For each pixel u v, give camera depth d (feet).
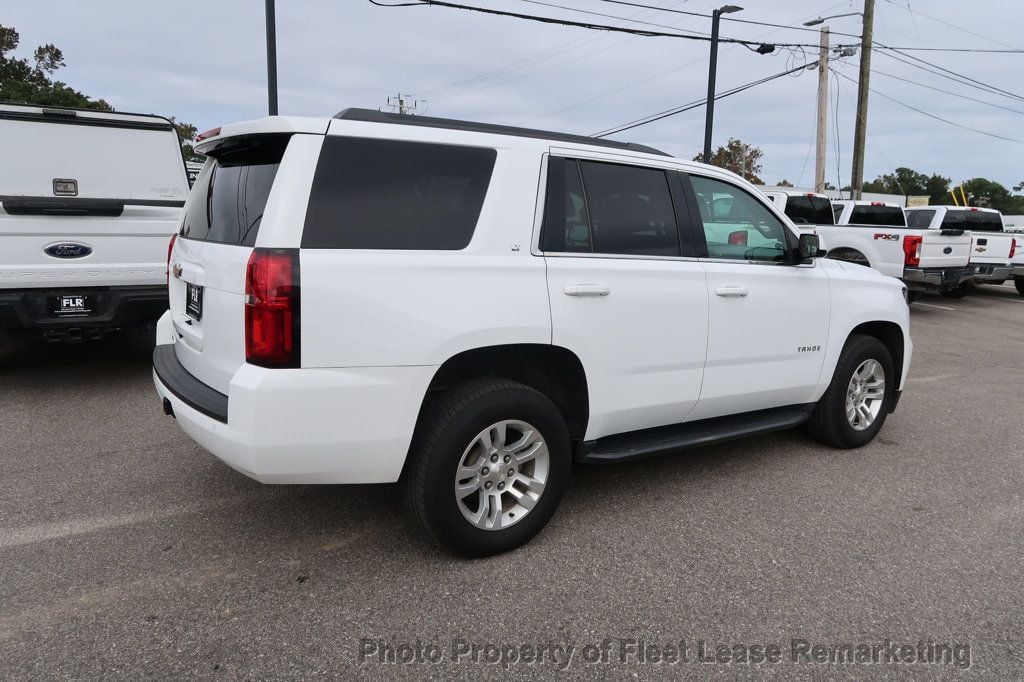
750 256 14.05
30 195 21.04
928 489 14.24
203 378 10.58
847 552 11.39
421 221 9.84
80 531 11.41
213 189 11.39
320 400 9.08
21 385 20.25
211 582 9.98
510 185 10.59
